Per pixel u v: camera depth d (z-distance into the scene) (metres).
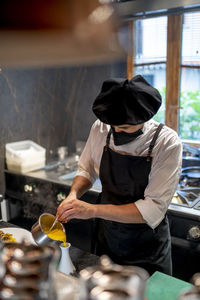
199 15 2.32
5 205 2.84
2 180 2.80
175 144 1.36
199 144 2.53
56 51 0.38
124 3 1.73
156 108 1.22
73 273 1.13
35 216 2.71
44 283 0.66
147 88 1.22
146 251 1.46
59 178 2.56
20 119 2.84
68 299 0.82
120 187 1.49
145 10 1.75
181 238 1.93
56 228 1.30
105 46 0.42
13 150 2.70
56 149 3.30
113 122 1.15
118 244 1.49
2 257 0.75
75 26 0.39
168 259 1.51
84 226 2.34
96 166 1.63
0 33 0.36
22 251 0.79
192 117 2.60
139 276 0.68
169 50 2.53
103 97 1.20
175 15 2.41
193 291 0.66
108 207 1.32
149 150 1.39
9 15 0.37
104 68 2.92
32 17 0.38
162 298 0.96
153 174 1.37
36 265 0.70
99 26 0.41
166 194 1.33
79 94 3.19
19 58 0.37
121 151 1.47
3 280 0.66
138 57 2.71
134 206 1.33
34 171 2.76
